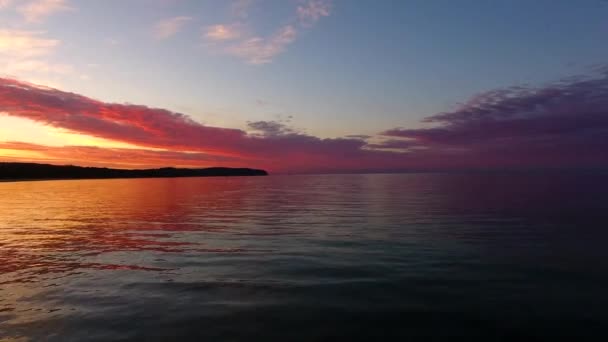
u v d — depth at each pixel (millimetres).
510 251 11875
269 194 43812
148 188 63031
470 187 49031
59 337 6285
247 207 27625
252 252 12375
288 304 7602
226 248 13062
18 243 14312
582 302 7477
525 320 6684
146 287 8828
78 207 29109
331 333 6277
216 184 80500
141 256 11992
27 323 6844
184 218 21469
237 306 7531
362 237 14625
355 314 7043
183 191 52719
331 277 9406
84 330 6527
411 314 7004
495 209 23172
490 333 6215
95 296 8234
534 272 9555
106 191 53812
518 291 8156
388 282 8922
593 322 6566
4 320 6988
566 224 16969
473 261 10711
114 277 9688
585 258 10898
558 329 6332
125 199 37406
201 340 6094
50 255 12250
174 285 8945
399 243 13344
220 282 9133
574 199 29109
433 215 20844
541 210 22312
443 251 12008
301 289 8523
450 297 7852
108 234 16203
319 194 42312
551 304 7402
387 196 36562
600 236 14125
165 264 10930
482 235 14578
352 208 25562
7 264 11102
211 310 7332
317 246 13141
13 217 22656
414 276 9359
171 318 6965
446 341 5973
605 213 20594
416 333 6246
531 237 14062
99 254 12352
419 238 14180
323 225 17891
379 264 10562
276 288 8625
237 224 18719
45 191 53969
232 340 6074
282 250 12617
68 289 8734
